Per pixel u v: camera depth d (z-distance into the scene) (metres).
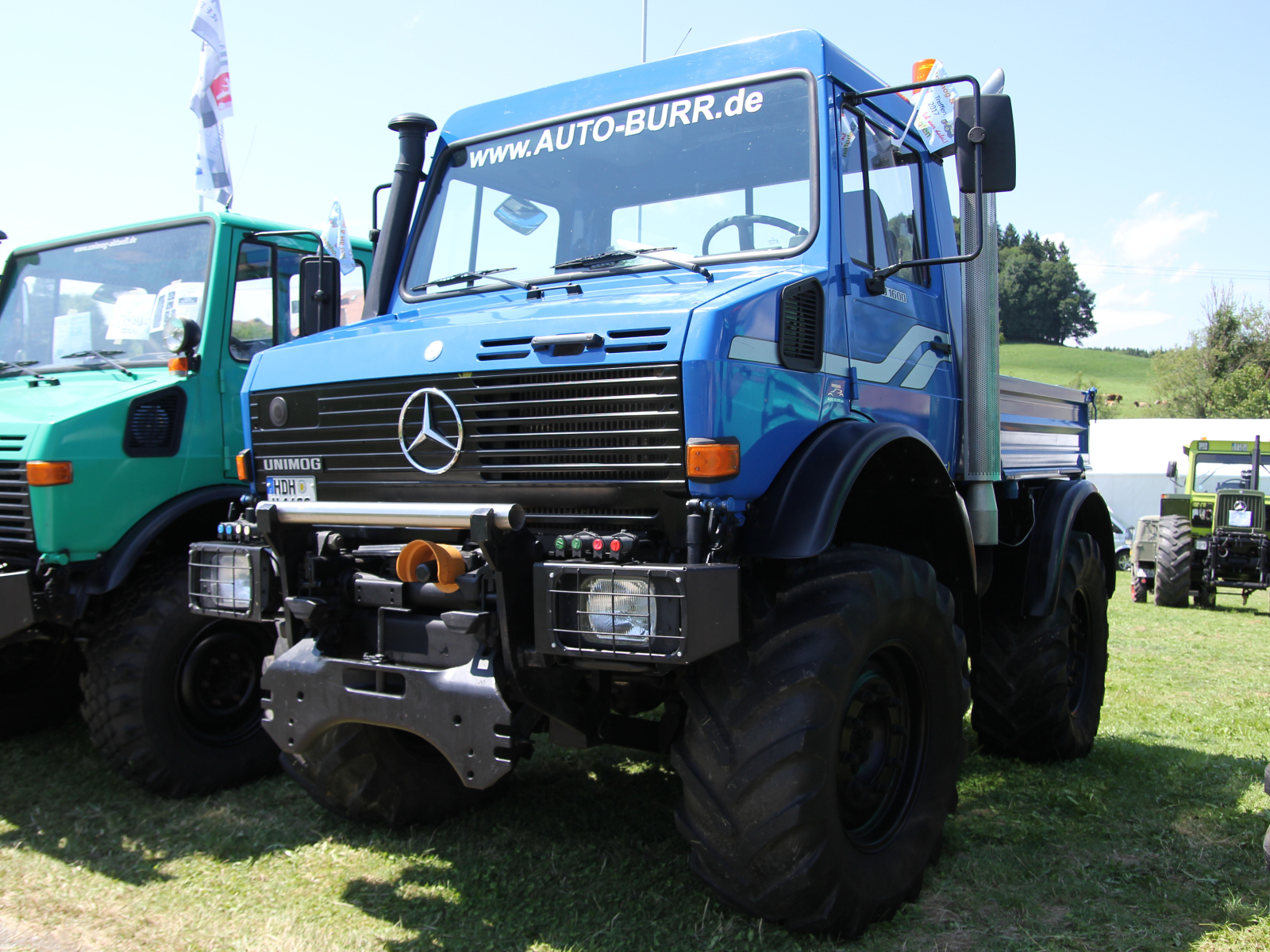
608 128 3.55
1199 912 2.90
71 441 3.86
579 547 2.45
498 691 2.43
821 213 3.03
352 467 3.00
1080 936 2.74
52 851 3.34
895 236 3.56
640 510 2.57
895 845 2.89
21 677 4.84
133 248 4.77
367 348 2.95
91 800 3.90
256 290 4.64
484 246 3.68
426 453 2.81
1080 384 59.72
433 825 3.54
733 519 2.50
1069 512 4.43
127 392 4.12
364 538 2.95
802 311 2.82
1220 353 40.06
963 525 3.25
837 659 2.54
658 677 2.80
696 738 2.57
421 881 3.06
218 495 4.30
